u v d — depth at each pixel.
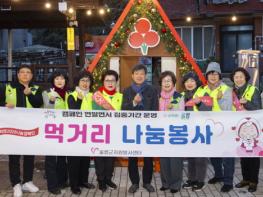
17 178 6.88
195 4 23.70
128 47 9.02
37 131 6.80
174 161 6.94
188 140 6.84
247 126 6.81
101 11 13.33
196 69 8.85
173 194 6.93
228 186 7.02
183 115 6.82
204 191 7.09
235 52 23.14
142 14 8.92
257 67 11.46
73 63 12.30
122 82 9.26
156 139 6.83
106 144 6.83
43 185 7.50
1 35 24.75
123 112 6.81
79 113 6.81
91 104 7.04
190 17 23.03
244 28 22.98
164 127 6.83
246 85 7.14
